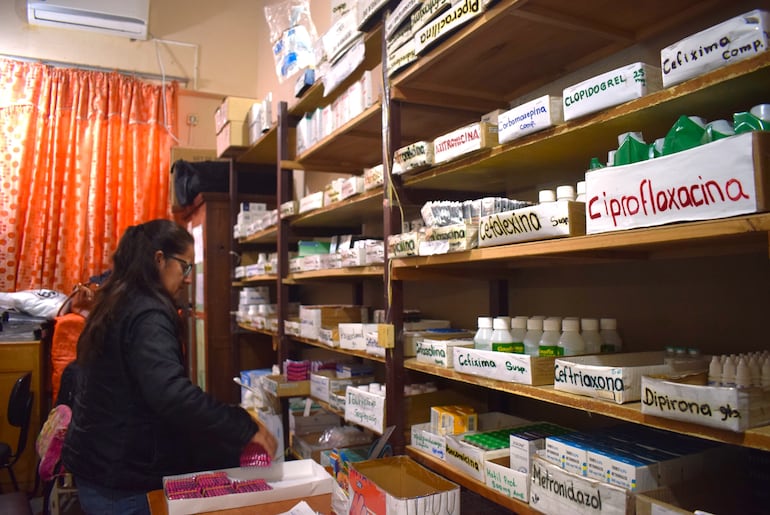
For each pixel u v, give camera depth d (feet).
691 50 3.33
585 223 4.08
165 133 16.63
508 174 5.81
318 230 10.84
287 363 9.41
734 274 4.39
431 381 7.14
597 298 5.62
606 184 3.67
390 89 6.20
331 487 5.45
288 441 9.92
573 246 3.93
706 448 3.97
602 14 4.85
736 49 3.10
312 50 9.80
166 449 5.55
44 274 14.98
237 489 5.08
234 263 13.42
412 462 5.28
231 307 13.47
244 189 13.89
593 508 3.63
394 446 6.16
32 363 12.17
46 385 13.06
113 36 16.38
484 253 4.82
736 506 3.84
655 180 3.34
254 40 17.95
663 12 4.83
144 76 16.66
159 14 16.94
